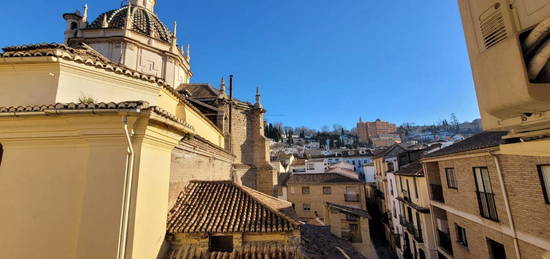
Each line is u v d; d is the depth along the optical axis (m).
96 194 4.55
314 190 31.45
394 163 26.73
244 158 24.44
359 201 30.12
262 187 24.22
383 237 31.80
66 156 4.76
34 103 5.35
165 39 23.98
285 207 9.98
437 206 15.34
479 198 11.12
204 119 14.25
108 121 4.66
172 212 6.98
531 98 1.59
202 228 6.24
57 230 4.50
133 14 23.95
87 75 6.27
